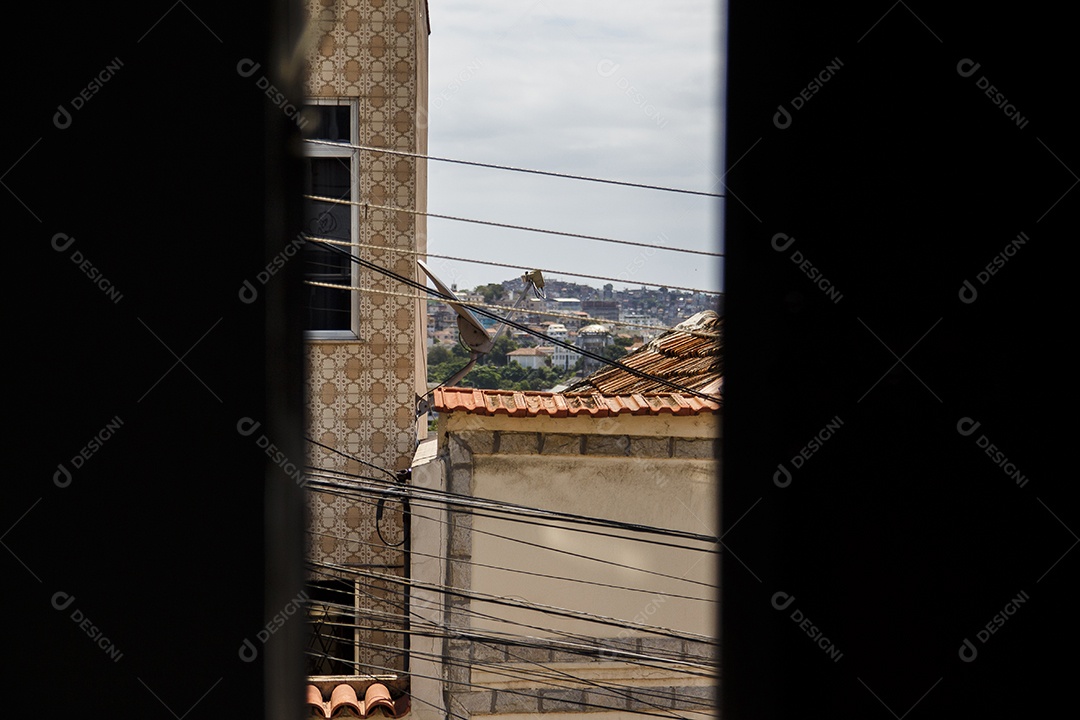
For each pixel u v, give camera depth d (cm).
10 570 233
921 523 235
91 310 234
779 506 236
